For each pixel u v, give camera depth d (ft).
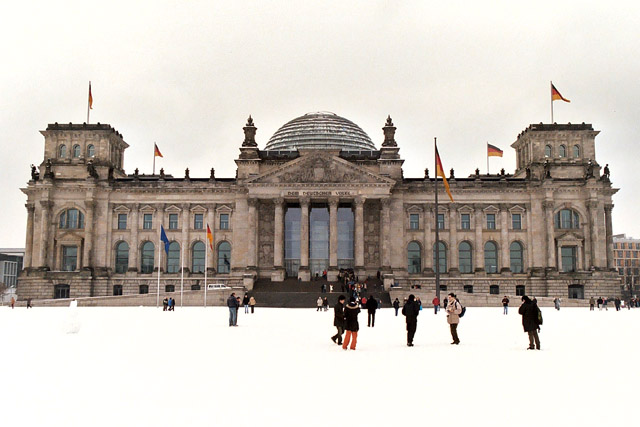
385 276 425.69
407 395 80.59
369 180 453.17
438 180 478.59
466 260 476.54
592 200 463.83
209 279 467.52
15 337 158.40
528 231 471.62
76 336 162.30
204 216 479.00
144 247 479.41
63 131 484.33
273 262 469.16
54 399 77.41
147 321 230.48
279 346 139.23
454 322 144.25
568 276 458.09
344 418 68.08
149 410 71.67
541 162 477.77
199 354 123.03
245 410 71.92
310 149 484.74
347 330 132.57
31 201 478.18
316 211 489.26
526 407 73.36
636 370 102.01
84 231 472.44
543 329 194.49
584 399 78.07
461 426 64.49
